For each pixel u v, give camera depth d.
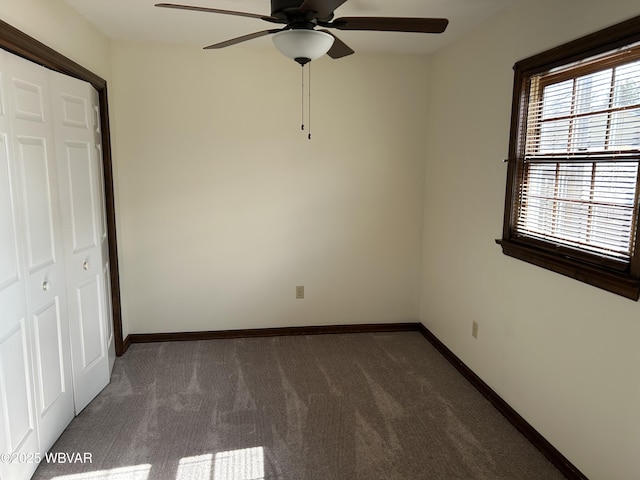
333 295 4.02
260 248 3.85
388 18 1.92
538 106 2.45
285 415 2.70
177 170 3.64
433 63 3.74
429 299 3.93
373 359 3.52
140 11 2.74
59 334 2.45
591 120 2.08
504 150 2.73
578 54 2.10
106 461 2.26
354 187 3.90
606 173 2.00
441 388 3.07
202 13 2.78
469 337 3.20
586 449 2.08
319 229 3.91
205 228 3.75
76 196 2.64
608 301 1.93
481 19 2.86
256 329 3.96
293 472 2.20
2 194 1.90
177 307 3.82
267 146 3.73
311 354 3.60
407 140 3.90
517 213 2.63
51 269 2.35
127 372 3.24
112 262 3.37
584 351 2.08
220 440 2.45
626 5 1.83
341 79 3.74
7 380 1.92
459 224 3.33
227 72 3.59
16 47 2.03
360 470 2.22
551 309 2.32
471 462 2.29
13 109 2.00
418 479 2.16
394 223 4.00
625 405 1.85
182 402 2.84
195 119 3.61
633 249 1.82
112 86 3.44
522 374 2.57
